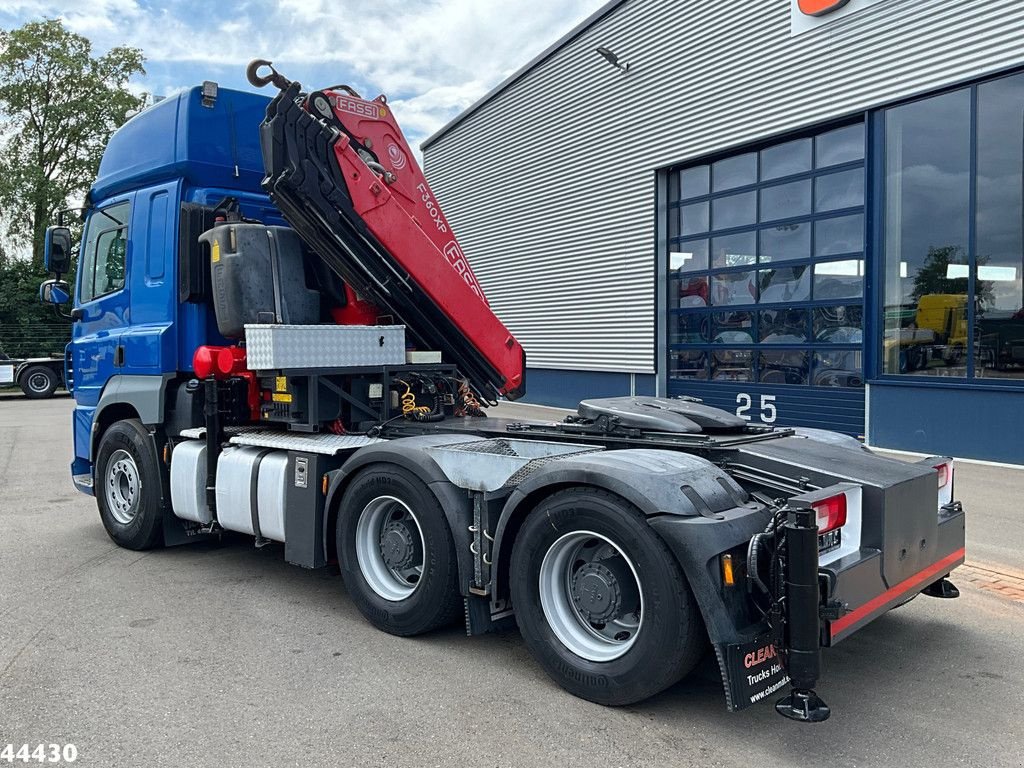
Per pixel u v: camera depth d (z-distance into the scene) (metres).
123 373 6.23
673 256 14.56
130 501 6.14
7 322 31.58
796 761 3.03
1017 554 5.86
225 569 5.70
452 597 4.11
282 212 5.19
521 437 4.66
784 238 12.47
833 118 11.35
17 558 5.97
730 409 13.58
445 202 21.16
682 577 3.18
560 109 16.75
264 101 6.27
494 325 6.04
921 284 10.42
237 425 5.76
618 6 15.02
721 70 13.05
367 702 3.53
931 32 10.09
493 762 3.01
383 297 5.57
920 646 4.23
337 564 5.21
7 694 3.59
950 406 10.11
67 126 33.78
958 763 3.01
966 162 9.86
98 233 6.67
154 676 3.80
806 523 2.95
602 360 16.11
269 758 3.03
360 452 4.43
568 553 3.65
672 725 3.32
